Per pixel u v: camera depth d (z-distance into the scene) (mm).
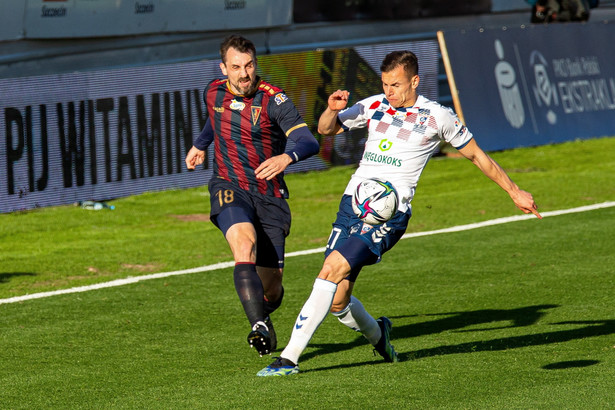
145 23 41969
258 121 15547
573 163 43156
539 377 14406
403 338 17609
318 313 14344
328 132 15375
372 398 13406
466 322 18719
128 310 20141
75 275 23984
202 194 36844
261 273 16141
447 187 38188
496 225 29969
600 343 16594
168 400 13617
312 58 40906
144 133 36125
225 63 15250
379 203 14250
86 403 13602
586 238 27375
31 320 19297
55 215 32719
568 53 49375
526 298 20625
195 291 22000
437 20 54156
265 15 46125
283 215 16109
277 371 14547
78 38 40219
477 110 44906
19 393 14188
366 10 50594
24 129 32781
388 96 14883
